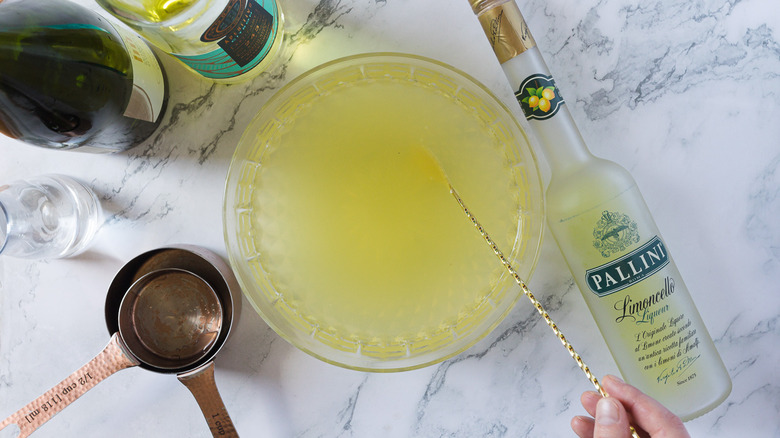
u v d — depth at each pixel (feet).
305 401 2.05
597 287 1.79
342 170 1.93
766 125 2.00
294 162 1.94
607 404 1.63
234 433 1.90
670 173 2.01
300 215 1.94
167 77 2.03
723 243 2.01
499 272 1.90
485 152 1.91
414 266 1.92
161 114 2.02
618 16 2.01
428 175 1.92
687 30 2.00
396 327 1.92
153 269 2.01
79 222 2.01
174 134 2.05
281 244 1.95
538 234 1.85
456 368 2.04
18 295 2.08
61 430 2.07
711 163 2.01
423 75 1.90
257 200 1.95
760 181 2.00
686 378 1.82
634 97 2.01
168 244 2.05
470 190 1.91
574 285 2.02
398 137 1.92
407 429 2.04
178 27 1.70
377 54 1.83
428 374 2.04
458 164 1.91
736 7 2.00
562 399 2.02
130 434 2.07
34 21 1.64
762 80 2.00
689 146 2.01
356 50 2.03
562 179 1.76
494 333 2.04
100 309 2.07
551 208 1.78
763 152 2.00
